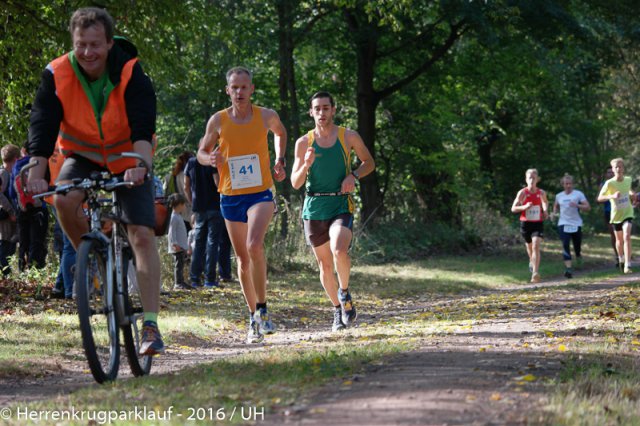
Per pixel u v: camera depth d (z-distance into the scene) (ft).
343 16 125.59
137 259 27.35
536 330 41.22
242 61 122.11
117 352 26.99
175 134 128.98
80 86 26.40
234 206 39.40
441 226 135.74
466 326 44.50
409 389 21.95
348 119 145.69
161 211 29.04
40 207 61.31
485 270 102.12
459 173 158.10
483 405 19.95
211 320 51.37
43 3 73.61
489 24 114.73
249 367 28.09
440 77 139.54
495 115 177.47
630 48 148.05
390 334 41.29
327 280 44.83
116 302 27.14
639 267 97.30
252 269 39.81
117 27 77.56
